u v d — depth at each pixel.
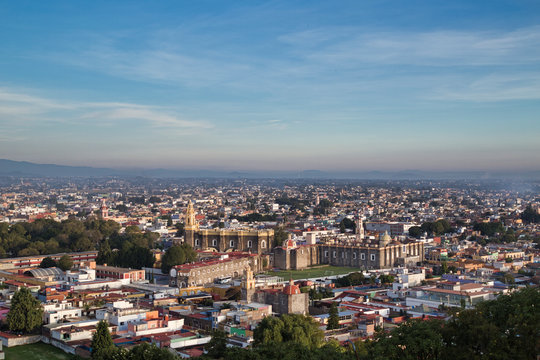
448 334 181.75
